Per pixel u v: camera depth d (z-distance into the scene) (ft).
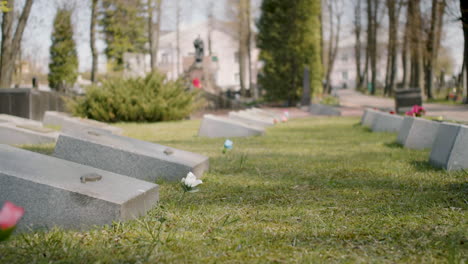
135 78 72.49
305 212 13.23
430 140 29.60
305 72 115.24
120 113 67.10
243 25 177.47
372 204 14.12
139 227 11.27
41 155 14.29
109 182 12.94
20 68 174.40
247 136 42.88
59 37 169.17
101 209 11.26
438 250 9.49
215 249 9.78
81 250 9.42
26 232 10.84
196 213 13.07
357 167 22.12
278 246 10.00
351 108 101.19
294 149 31.07
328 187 17.24
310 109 96.27
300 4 122.31
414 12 111.04
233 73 245.65
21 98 59.98
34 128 33.17
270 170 21.59
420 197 14.84
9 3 69.87
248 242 10.27
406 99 72.23
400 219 12.12
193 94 74.54
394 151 28.55
